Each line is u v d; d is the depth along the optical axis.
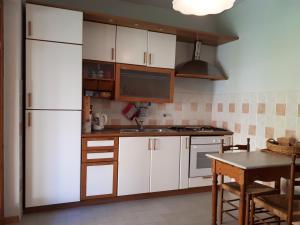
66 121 2.52
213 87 3.84
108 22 2.86
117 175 2.79
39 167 2.45
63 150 2.53
